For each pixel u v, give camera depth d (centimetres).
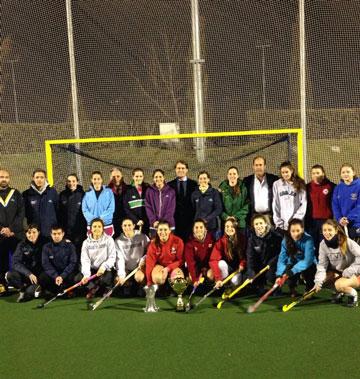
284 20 727
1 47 771
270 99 732
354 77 721
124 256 576
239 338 425
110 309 523
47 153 724
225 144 728
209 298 557
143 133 753
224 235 554
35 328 469
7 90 770
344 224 569
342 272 520
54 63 758
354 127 720
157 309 513
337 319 468
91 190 620
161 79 748
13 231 618
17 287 572
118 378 356
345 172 577
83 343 426
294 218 545
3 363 389
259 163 605
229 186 609
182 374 359
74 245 599
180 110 748
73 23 754
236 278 557
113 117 753
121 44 751
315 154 727
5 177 618
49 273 570
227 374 357
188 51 746
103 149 741
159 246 550
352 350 393
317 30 724
